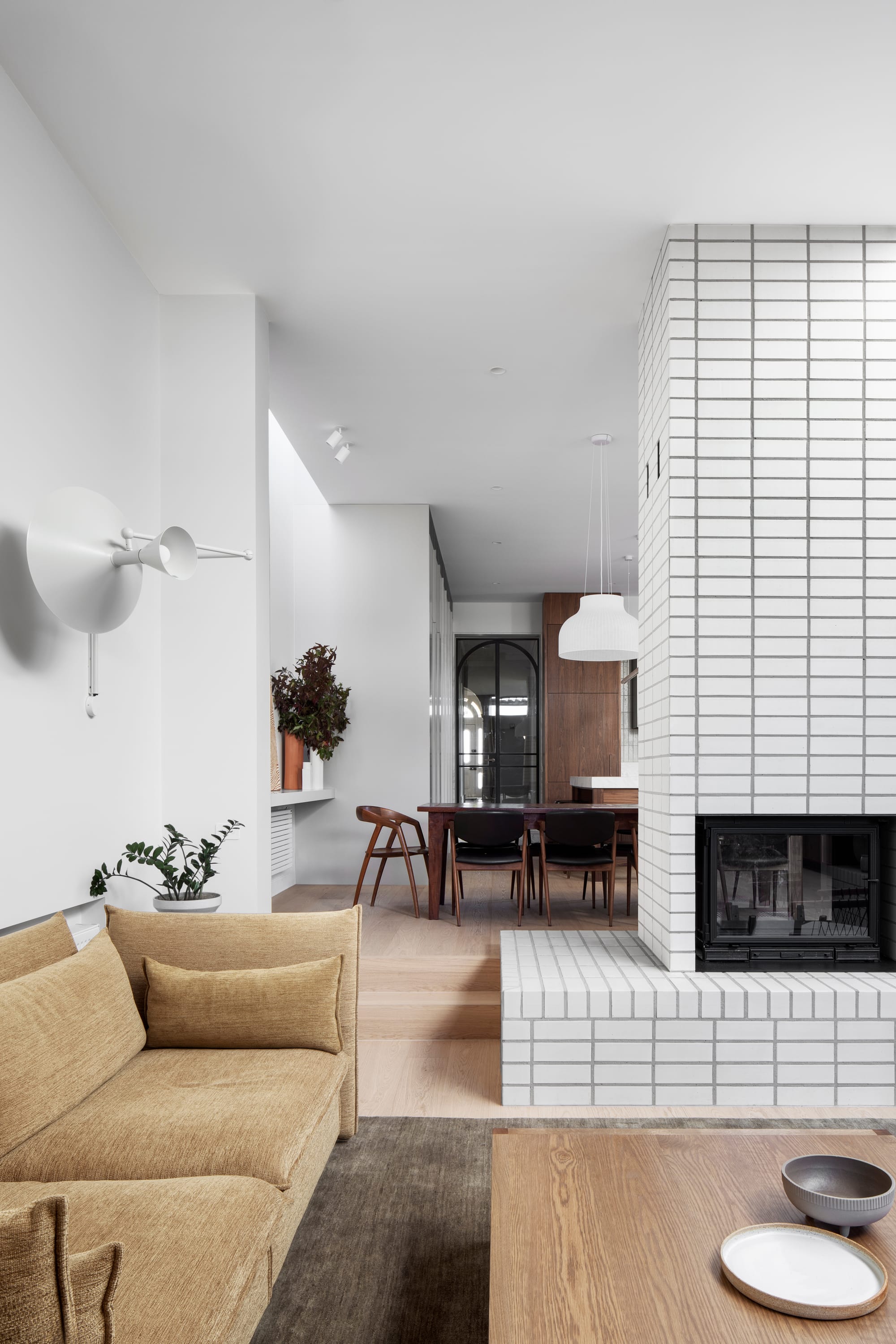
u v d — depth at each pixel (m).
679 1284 1.46
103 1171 1.87
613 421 5.59
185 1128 1.99
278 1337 1.91
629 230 3.62
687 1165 1.90
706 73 2.76
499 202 3.41
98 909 3.25
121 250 3.59
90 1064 2.19
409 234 3.59
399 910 5.89
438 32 2.59
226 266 3.79
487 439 5.88
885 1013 3.22
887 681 3.57
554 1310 1.39
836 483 3.60
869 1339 1.31
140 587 3.31
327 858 7.03
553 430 5.73
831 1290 1.44
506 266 3.85
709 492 3.59
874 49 2.66
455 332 4.43
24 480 2.79
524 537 8.39
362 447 6.02
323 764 7.03
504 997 3.24
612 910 5.38
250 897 3.75
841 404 3.61
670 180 3.29
